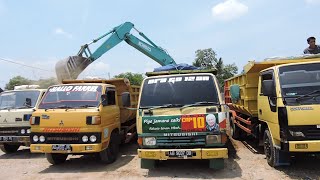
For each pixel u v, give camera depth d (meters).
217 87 7.29
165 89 7.44
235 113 11.59
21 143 10.03
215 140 6.75
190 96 7.23
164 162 8.24
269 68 7.60
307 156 8.30
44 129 7.82
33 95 10.68
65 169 8.14
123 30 15.18
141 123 7.05
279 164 7.10
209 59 31.97
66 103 8.30
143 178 6.89
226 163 7.95
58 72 13.59
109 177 7.12
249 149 9.83
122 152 10.21
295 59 7.89
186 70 9.32
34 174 7.71
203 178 6.69
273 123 6.98
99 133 7.71
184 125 6.82
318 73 6.89
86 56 14.45
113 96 9.48
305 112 6.27
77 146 7.59
